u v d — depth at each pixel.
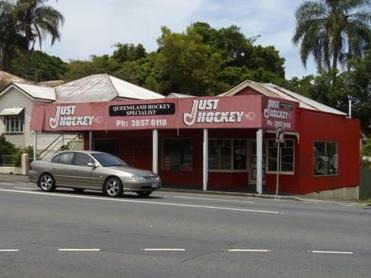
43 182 21.75
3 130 43.34
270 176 28.27
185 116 26.84
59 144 40.81
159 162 31.08
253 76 62.41
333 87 49.47
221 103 25.86
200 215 15.05
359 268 8.65
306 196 25.86
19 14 64.56
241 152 29.25
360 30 53.00
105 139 32.72
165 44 59.97
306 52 54.22
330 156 30.56
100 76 45.84
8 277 7.89
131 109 28.42
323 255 9.67
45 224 12.95
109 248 10.08
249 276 8.03
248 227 12.94
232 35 67.38
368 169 35.00
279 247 10.39
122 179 19.95
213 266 8.68
